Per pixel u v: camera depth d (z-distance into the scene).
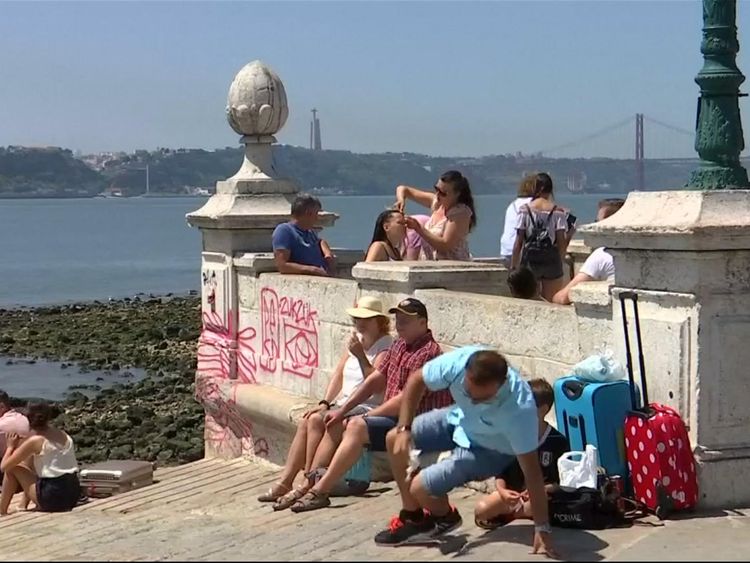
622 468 6.98
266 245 11.81
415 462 6.88
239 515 8.56
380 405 8.30
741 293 6.79
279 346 11.09
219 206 11.92
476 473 6.72
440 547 6.71
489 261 12.38
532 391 6.55
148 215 199.25
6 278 63.12
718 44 6.95
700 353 6.75
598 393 6.96
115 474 10.73
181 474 11.24
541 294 10.88
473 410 6.49
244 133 12.05
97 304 45.41
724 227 6.58
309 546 7.08
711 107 6.98
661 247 6.82
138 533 8.19
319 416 8.77
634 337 7.13
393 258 10.77
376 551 6.78
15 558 7.44
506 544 6.50
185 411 20.64
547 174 11.10
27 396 23.95
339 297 10.09
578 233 7.37
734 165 6.97
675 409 6.89
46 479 10.51
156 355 29.91
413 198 11.46
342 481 8.65
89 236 118.50
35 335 34.94
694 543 6.25
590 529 6.64
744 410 6.88
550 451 7.01
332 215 12.08
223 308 11.92
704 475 6.82
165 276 65.31
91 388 25.03
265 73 11.90
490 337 8.38
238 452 11.73
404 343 8.03
